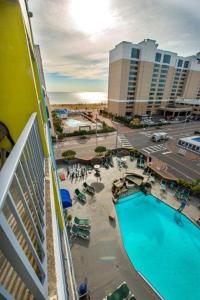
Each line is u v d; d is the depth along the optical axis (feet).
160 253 39.52
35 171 10.09
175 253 39.60
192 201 55.16
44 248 8.48
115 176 68.64
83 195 53.93
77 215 47.85
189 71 207.31
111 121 169.48
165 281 33.55
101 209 50.47
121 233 42.88
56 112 188.44
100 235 41.75
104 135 124.36
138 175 66.23
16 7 11.96
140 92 180.65
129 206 53.67
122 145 106.01
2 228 3.80
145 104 191.72
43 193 11.98
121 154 88.63
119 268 34.55
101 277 32.78
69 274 17.63
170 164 82.33
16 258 4.54
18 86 13.98
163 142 113.80
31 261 7.78
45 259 8.20
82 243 39.42
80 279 32.27
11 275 7.43
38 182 10.59
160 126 156.87
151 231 45.47
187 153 96.17
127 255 37.35
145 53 163.43
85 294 28.55
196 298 31.01
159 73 185.47
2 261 7.77
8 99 14.14
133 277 33.06
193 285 33.06
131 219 49.16
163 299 29.78
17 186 5.90
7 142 14.92
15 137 15.10
